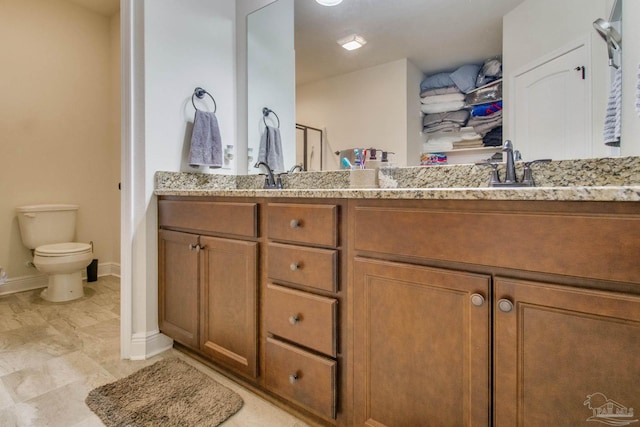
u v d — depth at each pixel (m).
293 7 1.83
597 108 1.08
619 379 0.63
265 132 1.96
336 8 1.70
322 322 1.03
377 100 1.61
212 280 1.39
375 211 0.93
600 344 0.64
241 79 2.04
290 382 1.12
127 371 1.49
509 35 1.28
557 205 0.67
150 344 1.65
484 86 1.34
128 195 1.60
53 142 2.81
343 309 1.00
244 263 1.26
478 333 0.77
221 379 1.43
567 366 0.67
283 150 1.91
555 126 1.17
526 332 0.71
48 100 2.78
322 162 1.79
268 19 1.93
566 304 0.67
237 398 1.29
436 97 1.46
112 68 3.12
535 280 0.70
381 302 0.92
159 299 1.67
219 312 1.37
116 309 2.28
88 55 3.00
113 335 1.87
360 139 1.66
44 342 1.77
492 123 1.32
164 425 1.13
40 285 2.73
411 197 0.84
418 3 1.50
